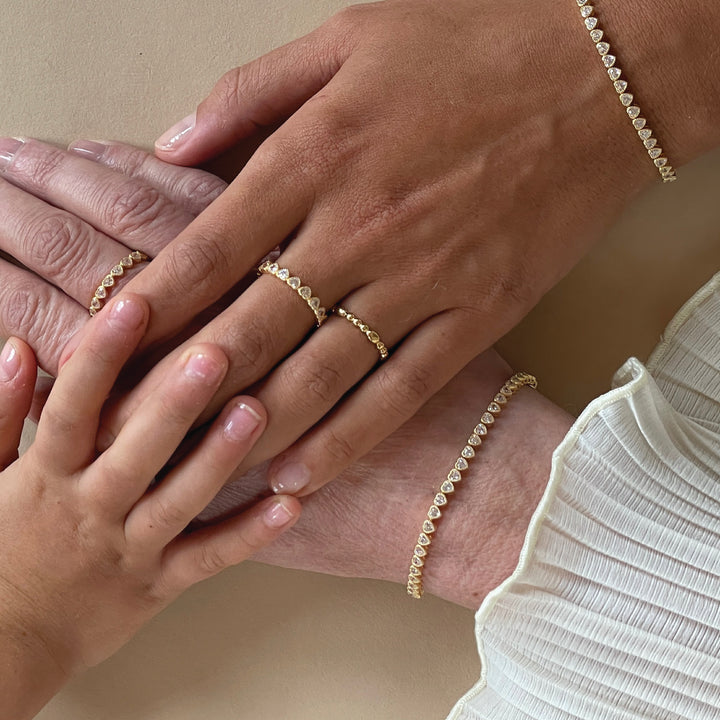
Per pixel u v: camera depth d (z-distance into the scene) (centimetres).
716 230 85
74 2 79
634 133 68
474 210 66
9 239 71
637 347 89
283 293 63
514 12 67
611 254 87
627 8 65
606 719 68
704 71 66
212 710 93
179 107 82
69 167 73
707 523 66
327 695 93
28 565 69
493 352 78
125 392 68
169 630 92
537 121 66
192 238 63
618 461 65
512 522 70
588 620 67
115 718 93
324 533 76
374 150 64
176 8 80
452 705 93
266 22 81
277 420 64
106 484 64
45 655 72
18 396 68
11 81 80
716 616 65
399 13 68
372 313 65
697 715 66
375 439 67
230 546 68
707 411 79
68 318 71
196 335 64
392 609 93
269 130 79
